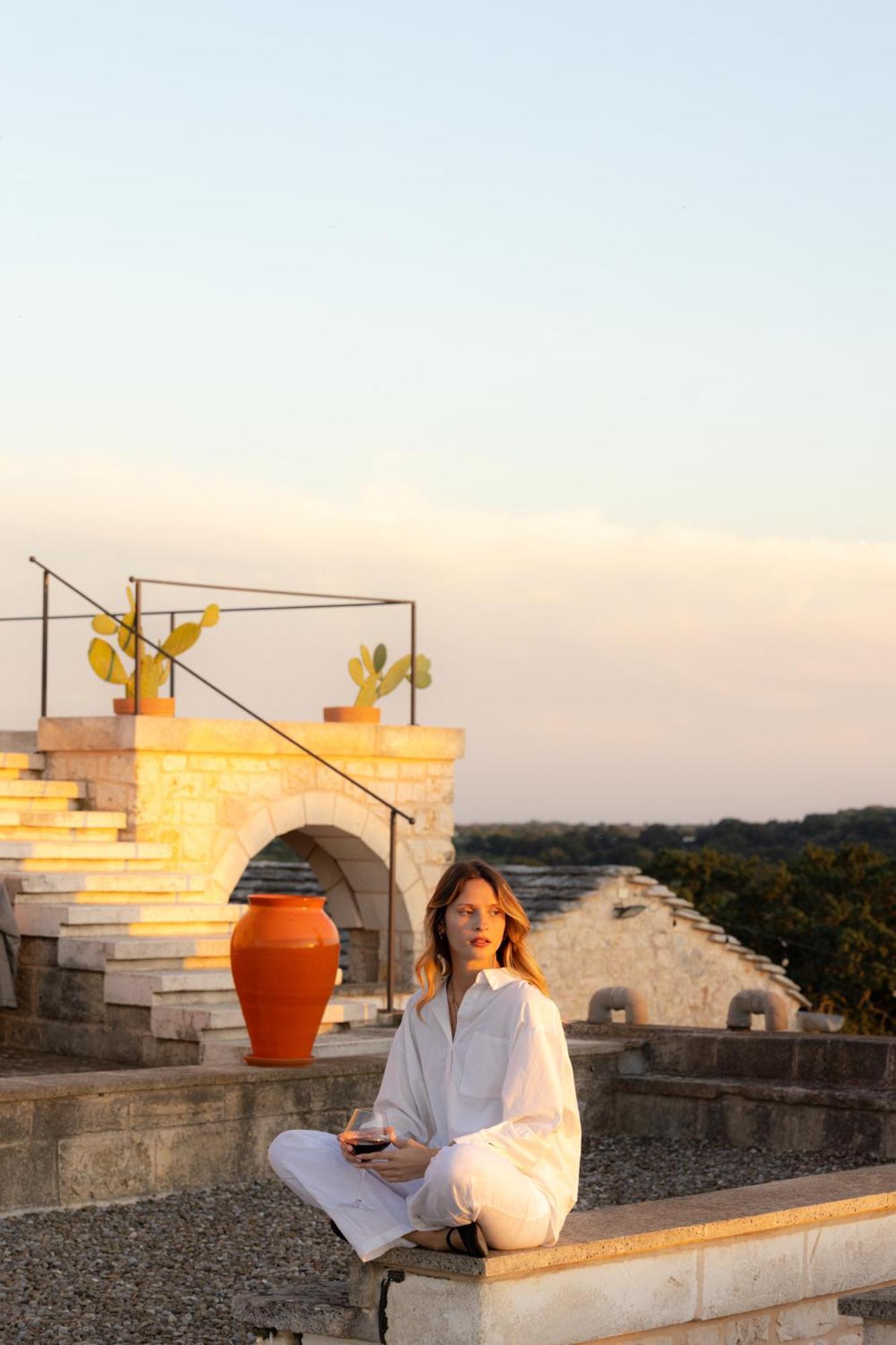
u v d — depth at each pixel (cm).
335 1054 988
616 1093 1099
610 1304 423
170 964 1072
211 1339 576
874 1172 540
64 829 1241
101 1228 753
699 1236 442
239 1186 857
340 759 1421
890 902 4106
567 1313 414
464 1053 411
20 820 1225
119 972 1040
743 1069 1080
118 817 1277
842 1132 1001
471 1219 389
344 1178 415
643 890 2005
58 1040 1071
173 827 1302
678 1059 1108
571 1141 410
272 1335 435
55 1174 789
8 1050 1087
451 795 1511
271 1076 878
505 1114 400
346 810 1426
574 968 1909
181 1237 737
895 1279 512
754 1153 1012
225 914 1161
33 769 1338
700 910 4147
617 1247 419
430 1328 404
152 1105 830
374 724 1453
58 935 1075
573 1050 1073
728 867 4209
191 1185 845
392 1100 423
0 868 1153
